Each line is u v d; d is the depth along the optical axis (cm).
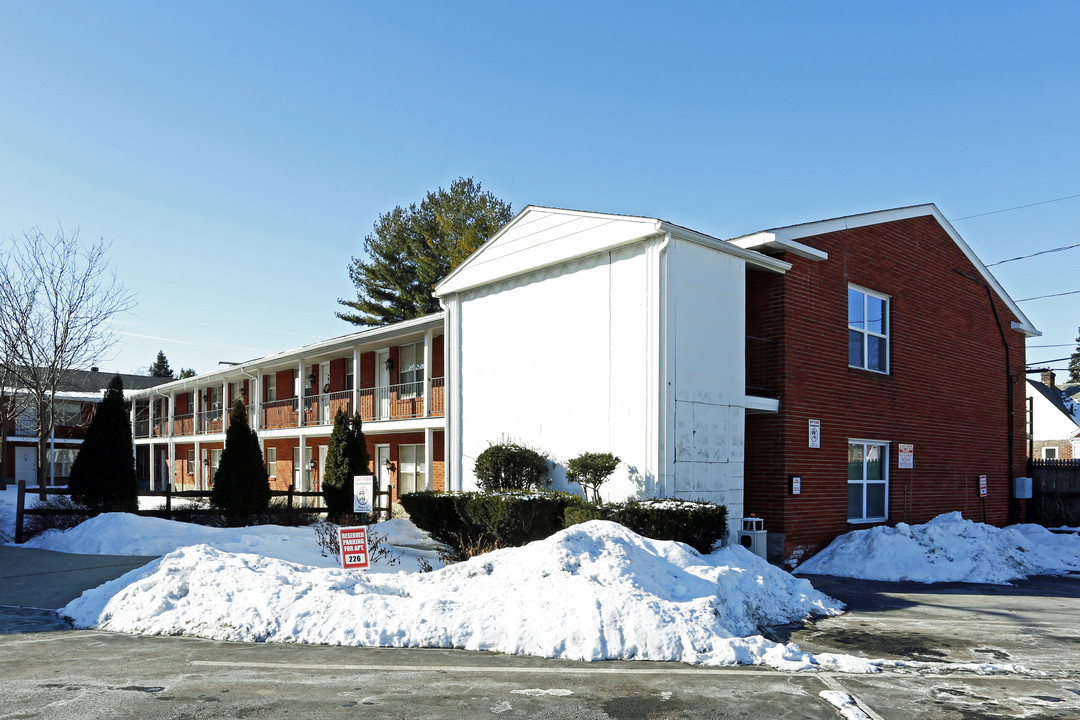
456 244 3728
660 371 1212
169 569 898
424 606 777
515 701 568
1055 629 888
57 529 1487
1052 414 4288
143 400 4225
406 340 2217
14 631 796
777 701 578
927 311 1770
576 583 790
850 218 1543
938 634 848
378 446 2361
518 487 1359
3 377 2256
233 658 684
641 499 1220
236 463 1627
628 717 538
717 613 805
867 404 1559
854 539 1394
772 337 1396
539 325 1459
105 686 594
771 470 1375
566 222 1394
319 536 1349
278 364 2795
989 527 1529
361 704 555
